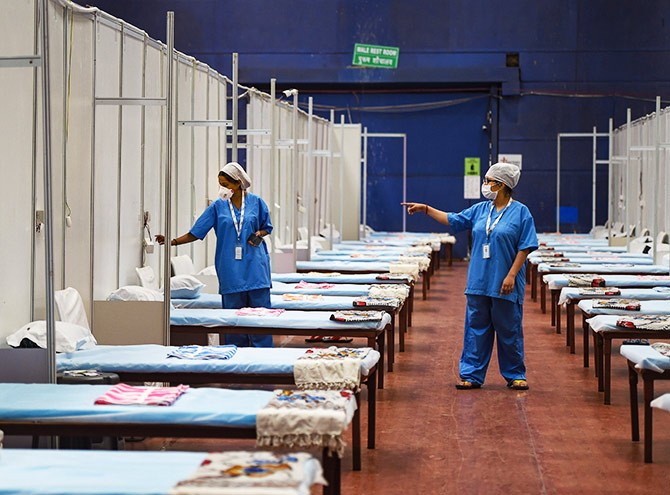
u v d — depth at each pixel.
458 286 14.75
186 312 6.80
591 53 18.61
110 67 7.25
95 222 6.98
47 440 4.72
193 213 9.34
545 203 18.94
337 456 4.18
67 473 3.23
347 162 17.02
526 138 18.86
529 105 18.81
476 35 18.69
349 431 5.90
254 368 5.17
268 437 4.01
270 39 18.56
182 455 3.42
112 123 7.29
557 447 5.50
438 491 4.68
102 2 18.00
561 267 10.81
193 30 18.52
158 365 5.28
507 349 7.17
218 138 10.34
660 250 11.86
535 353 8.79
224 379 5.21
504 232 7.03
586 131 18.73
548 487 4.76
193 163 9.23
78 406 4.26
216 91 10.18
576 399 6.80
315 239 14.29
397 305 7.43
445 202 19.50
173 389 4.48
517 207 7.09
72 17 6.57
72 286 6.62
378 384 7.16
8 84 5.79
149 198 8.15
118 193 7.41
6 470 3.28
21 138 5.96
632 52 18.52
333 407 4.09
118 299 6.96
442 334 9.93
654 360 5.12
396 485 4.78
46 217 4.93
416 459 5.25
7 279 5.77
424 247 14.25
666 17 18.39
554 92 18.70
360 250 14.27
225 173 7.37
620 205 16.91
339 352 5.43
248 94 10.93
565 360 8.41
